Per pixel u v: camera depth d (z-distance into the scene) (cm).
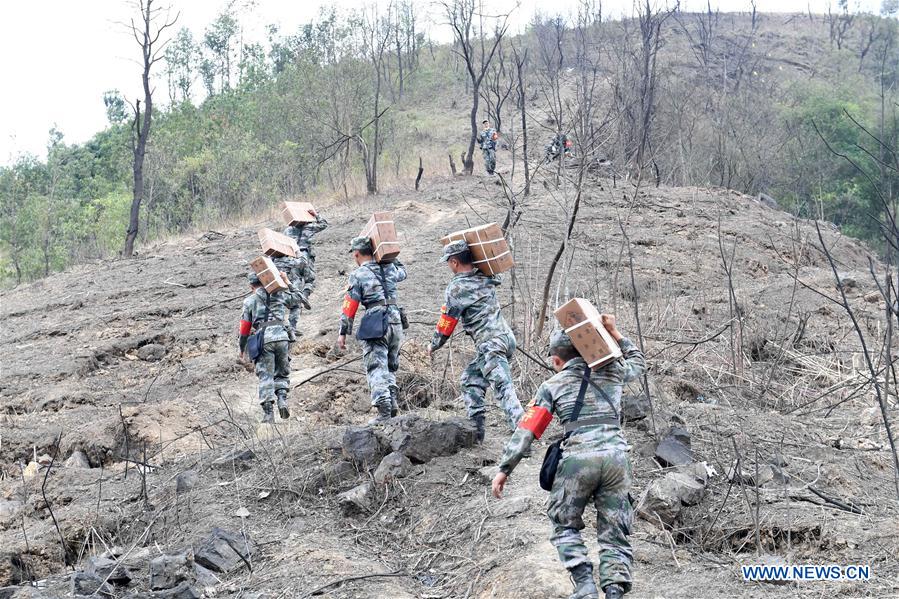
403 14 5659
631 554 459
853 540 545
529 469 696
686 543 576
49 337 1493
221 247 2134
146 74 2459
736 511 594
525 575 513
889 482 667
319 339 1259
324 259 1817
